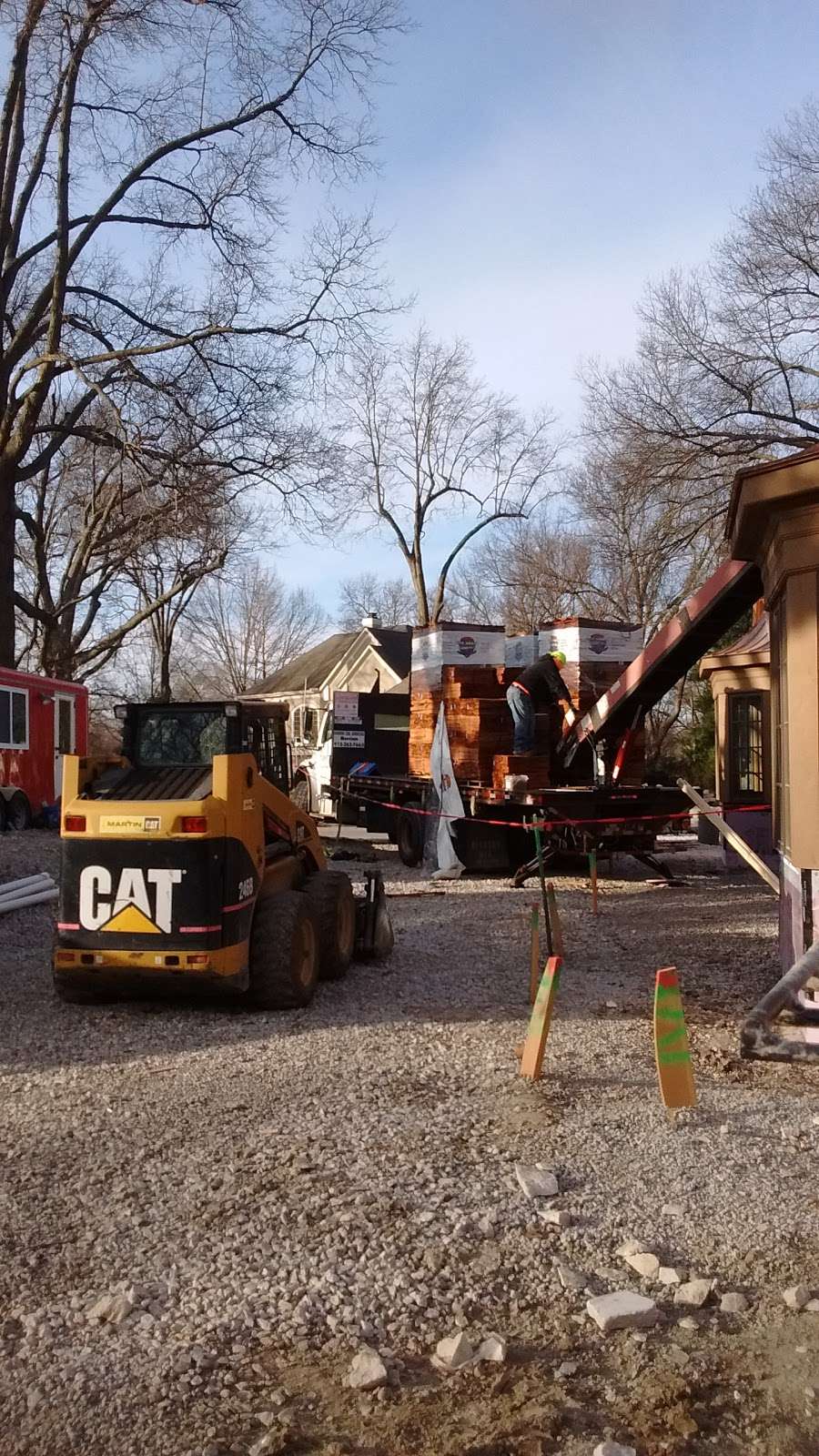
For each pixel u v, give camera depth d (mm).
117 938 7812
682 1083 5797
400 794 18109
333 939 9055
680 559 30703
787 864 8047
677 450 27766
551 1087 6281
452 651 16828
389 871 16859
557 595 40281
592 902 13547
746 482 7320
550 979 6508
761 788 17141
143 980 7922
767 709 17000
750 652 16922
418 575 40719
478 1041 7273
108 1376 3561
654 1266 4180
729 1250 4375
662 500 28281
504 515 40781
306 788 26250
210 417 21188
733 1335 3809
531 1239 4438
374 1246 4355
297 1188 4875
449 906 13172
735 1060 6781
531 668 15289
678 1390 3457
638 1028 7570
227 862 7824
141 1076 6590
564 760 15242
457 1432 3281
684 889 14664
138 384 20703
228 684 60531
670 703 35969
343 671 43750
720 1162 5199
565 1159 5211
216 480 21281
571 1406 3412
